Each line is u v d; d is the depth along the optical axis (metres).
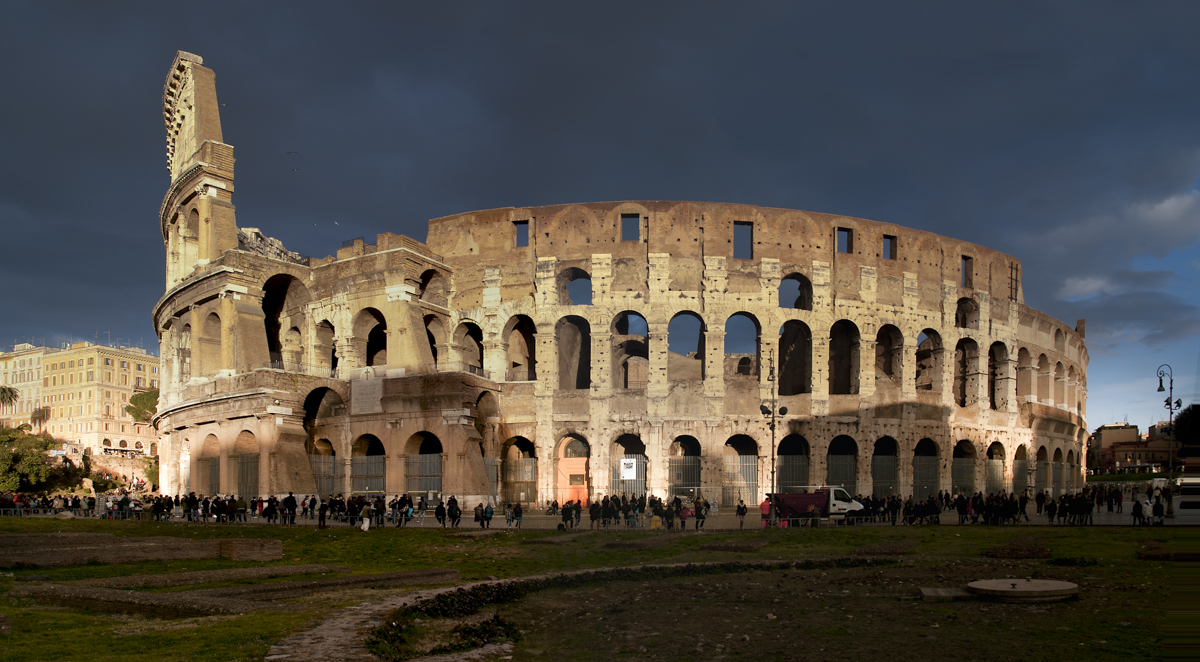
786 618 22.64
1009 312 80.25
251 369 67.88
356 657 14.96
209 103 80.19
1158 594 25.30
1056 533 42.84
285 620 18.45
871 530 45.19
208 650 15.41
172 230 86.94
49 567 31.03
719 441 66.69
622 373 83.50
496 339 70.50
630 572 30.12
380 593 23.80
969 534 42.66
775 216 70.62
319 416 70.69
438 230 74.31
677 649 19.14
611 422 67.19
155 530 48.41
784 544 39.47
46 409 195.00
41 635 16.98
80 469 134.50
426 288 74.19
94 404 190.00
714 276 68.69
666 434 66.56
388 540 42.44
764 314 68.81
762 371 68.56
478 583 25.38
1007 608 23.42
